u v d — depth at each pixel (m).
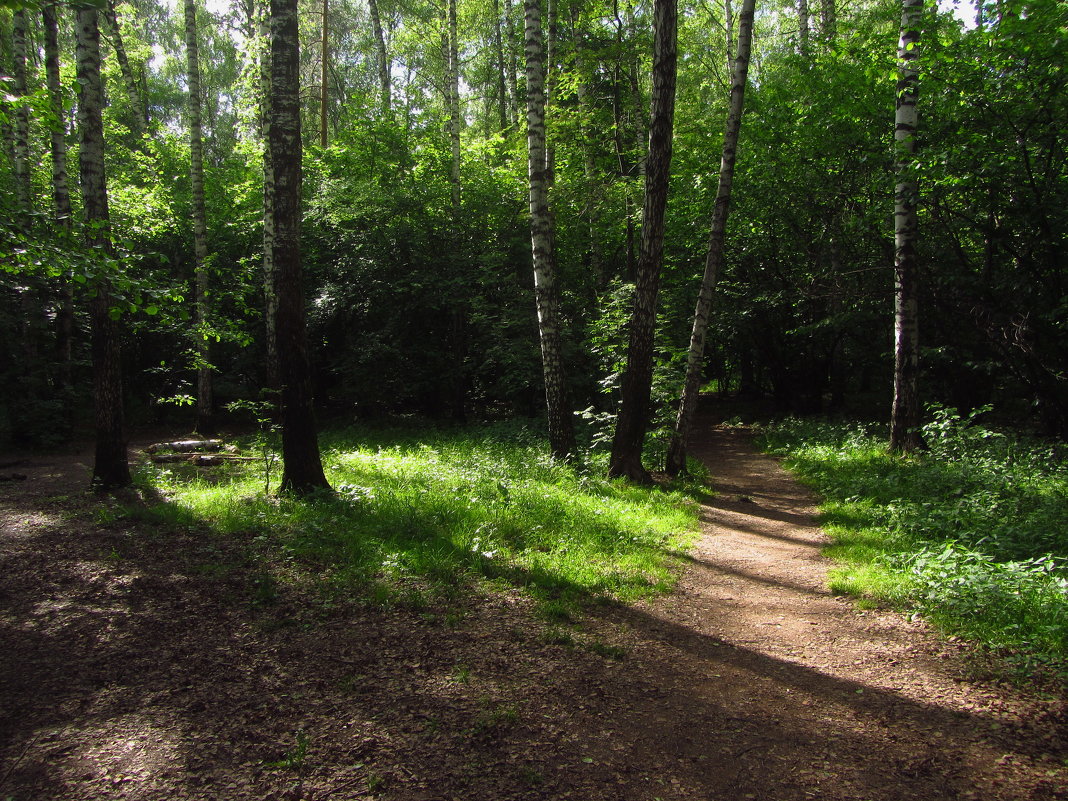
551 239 11.79
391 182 19.78
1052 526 6.83
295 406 8.88
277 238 8.62
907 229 11.66
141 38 29.19
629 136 20.02
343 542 6.74
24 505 8.82
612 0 16.25
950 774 3.18
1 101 4.80
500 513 7.68
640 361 10.91
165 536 7.06
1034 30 8.73
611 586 5.87
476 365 20.14
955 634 4.74
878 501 9.30
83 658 4.27
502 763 3.23
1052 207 10.25
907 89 10.98
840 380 20.72
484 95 31.28
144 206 17.09
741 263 18.38
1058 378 11.79
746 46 11.02
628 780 3.14
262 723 3.54
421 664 4.26
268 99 16.94
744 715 3.79
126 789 2.97
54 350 17.30
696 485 11.10
